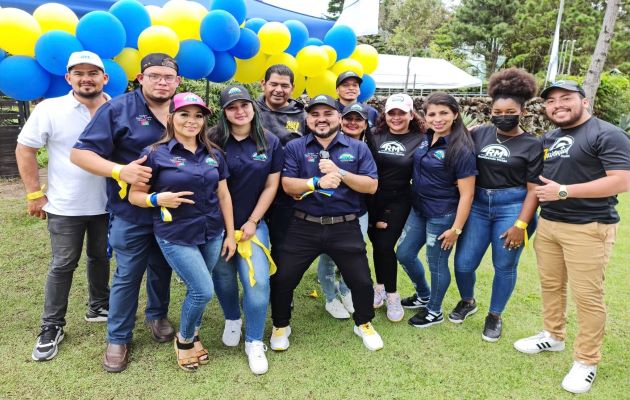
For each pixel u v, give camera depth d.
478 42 30.91
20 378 2.43
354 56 4.43
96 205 2.65
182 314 2.48
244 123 2.50
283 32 3.52
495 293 2.95
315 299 3.56
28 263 3.95
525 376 2.59
